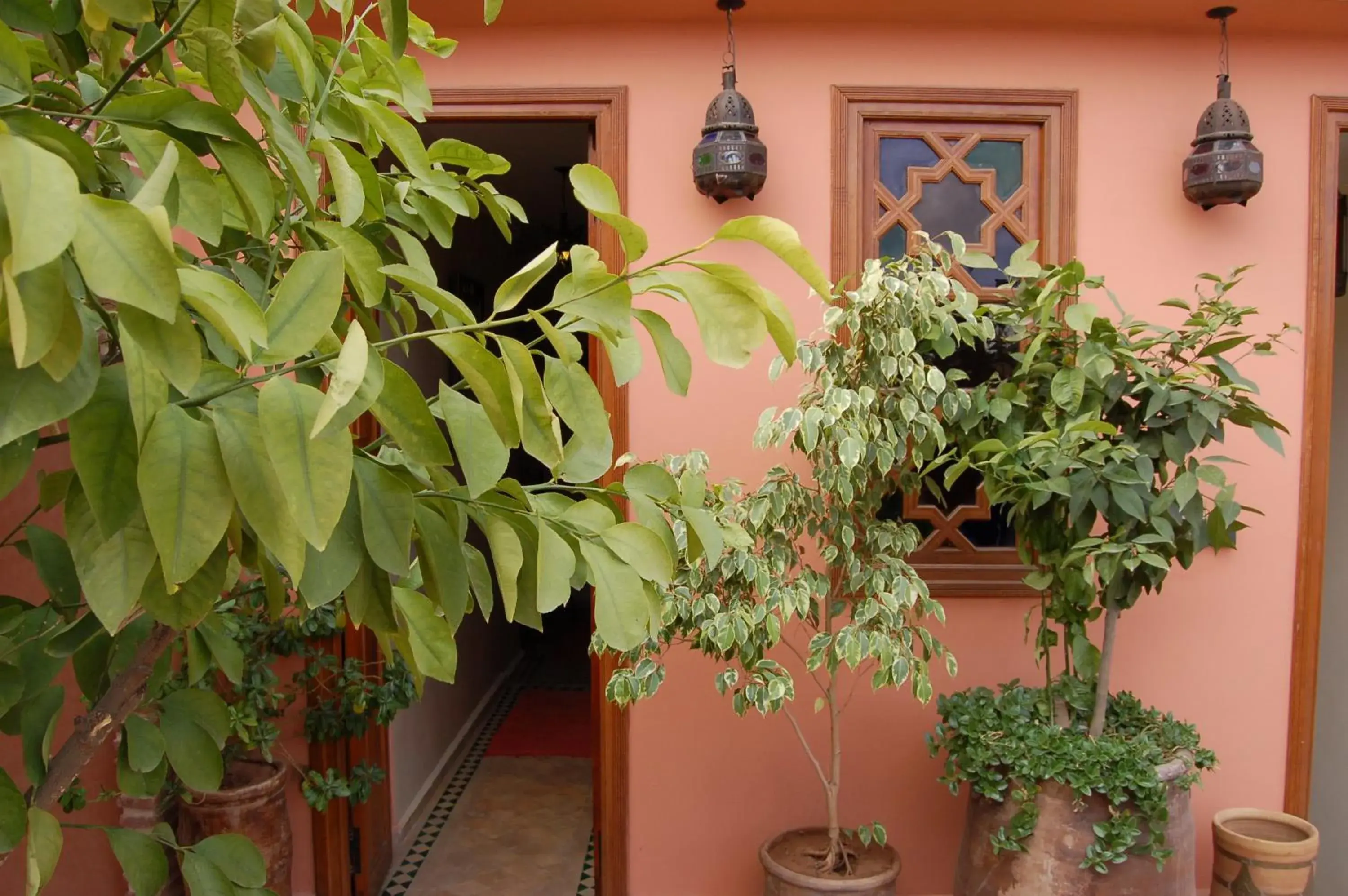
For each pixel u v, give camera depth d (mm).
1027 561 2152
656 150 2381
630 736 2428
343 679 2369
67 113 724
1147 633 2438
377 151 1166
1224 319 1976
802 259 609
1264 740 2439
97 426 614
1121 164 2402
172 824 2363
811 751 2396
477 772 3707
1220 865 2256
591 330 708
